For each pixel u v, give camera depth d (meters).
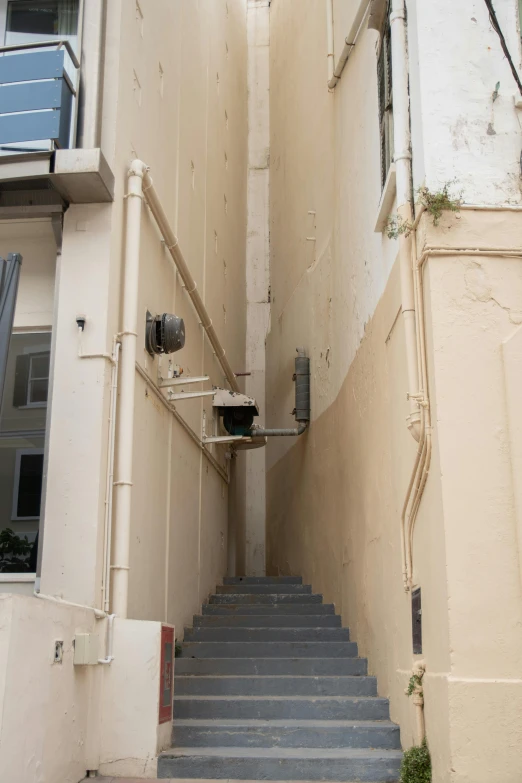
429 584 5.61
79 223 6.57
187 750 6.07
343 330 9.95
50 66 6.47
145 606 7.21
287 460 13.82
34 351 6.54
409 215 6.02
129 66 7.35
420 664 5.72
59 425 6.15
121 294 6.78
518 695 4.91
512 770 4.81
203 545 10.48
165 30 9.04
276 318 15.60
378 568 7.54
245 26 18.66
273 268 16.42
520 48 6.02
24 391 6.45
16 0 6.98
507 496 5.24
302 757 5.88
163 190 8.61
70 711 5.28
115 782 5.51
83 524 5.95
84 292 6.41
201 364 10.53
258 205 17.70
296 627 9.40
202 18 11.78
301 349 12.69
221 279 12.87
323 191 12.03
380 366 7.54
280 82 16.84
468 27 6.04
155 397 7.79
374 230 7.42
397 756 5.89
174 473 8.71
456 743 4.87
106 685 5.81
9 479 6.25
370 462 8.02
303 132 13.92
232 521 13.29
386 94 7.18
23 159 6.30
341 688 7.40
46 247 6.69
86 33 6.85
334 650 8.48
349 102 9.88
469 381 5.43
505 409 5.38
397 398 6.66
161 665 5.93
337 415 10.20
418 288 5.82
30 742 4.62
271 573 14.81
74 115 6.59
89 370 6.25
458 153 5.79
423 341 5.73
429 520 5.63
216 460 11.56
